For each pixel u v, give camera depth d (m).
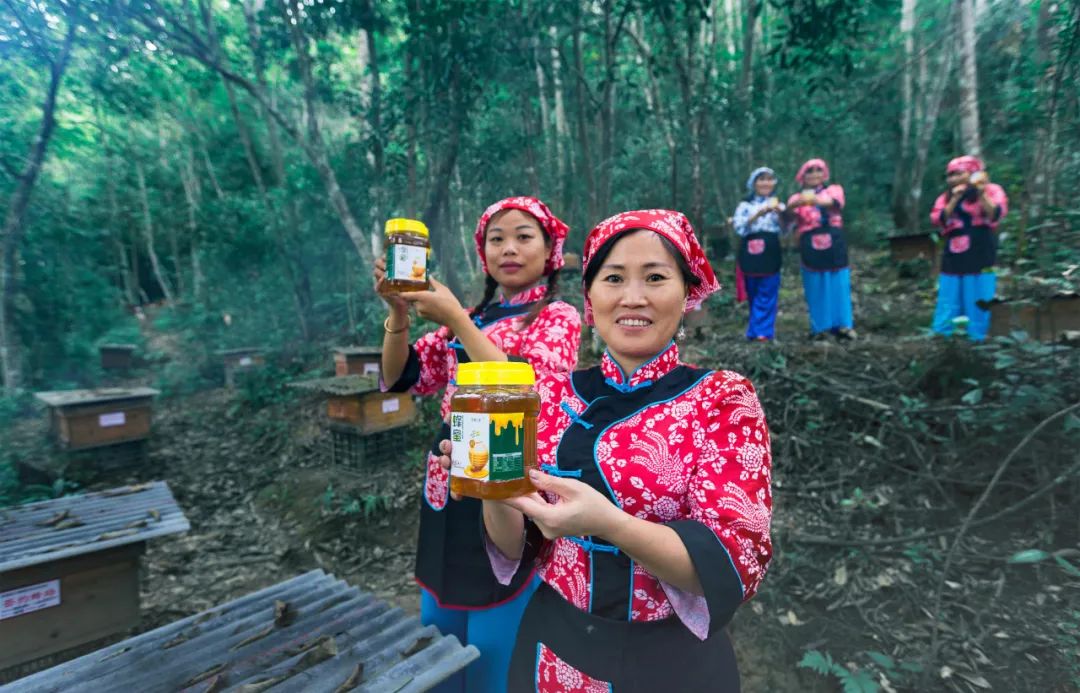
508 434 0.97
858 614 3.14
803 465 4.48
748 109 8.33
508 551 1.28
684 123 8.15
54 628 2.92
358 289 12.23
